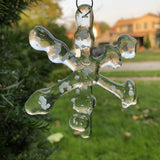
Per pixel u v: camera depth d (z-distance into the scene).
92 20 0.17
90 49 0.17
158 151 0.63
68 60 0.17
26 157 0.29
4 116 0.24
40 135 0.30
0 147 0.25
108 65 0.17
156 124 0.79
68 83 0.17
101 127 0.75
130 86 0.18
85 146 0.64
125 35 0.17
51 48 0.16
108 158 0.60
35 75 0.26
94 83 0.17
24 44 0.25
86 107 0.17
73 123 0.17
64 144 0.63
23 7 0.24
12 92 0.21
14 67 0.25
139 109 0.92
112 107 0.87
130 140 0.68
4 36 0.27
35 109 0.17
